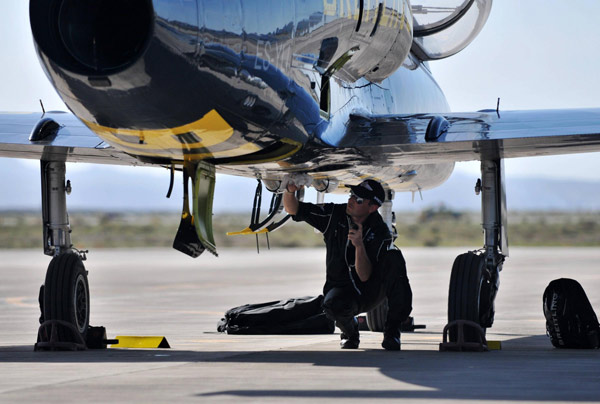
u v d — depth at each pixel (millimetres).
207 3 17438
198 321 34562
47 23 17078
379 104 25547
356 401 13867
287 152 20641
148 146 19000
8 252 155000
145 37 16844
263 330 28438
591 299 44938
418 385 15398
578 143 21250
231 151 19594
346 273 21469
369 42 22203
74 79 17125
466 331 21672
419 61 31578
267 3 18594
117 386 15469
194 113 17984
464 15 31609
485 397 14195
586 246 198500
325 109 21516
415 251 149500
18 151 22547
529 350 22609
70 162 23969
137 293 54062
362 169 25312
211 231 20266
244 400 13984
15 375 17031
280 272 81438
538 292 52281
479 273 21984
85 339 22984
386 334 21734
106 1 17141
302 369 17562
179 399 14102
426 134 21156
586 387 15180
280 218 24812
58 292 22250
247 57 18250
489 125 21656
